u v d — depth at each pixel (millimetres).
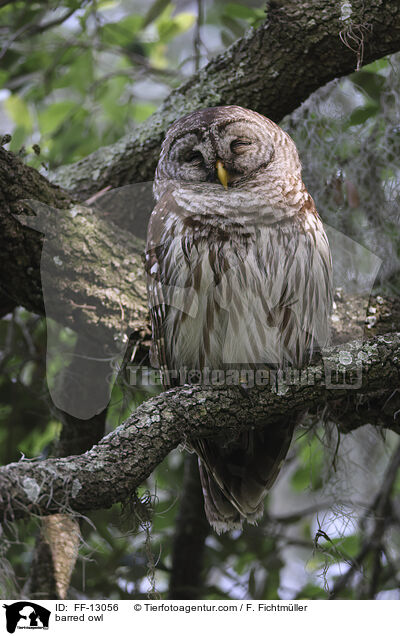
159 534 10883
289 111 9648
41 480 5727
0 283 8953
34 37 12055
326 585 8031
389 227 10273
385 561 11016
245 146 7926
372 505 10398
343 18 8570
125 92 12062
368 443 10930
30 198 8469
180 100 9773
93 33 11422
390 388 7941
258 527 11070
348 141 10523
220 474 7809
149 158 9812
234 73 9461
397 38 8602
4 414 11070
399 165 10266
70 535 8531
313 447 10648
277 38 9086
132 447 6270
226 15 11312
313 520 11852
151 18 11422
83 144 11289
